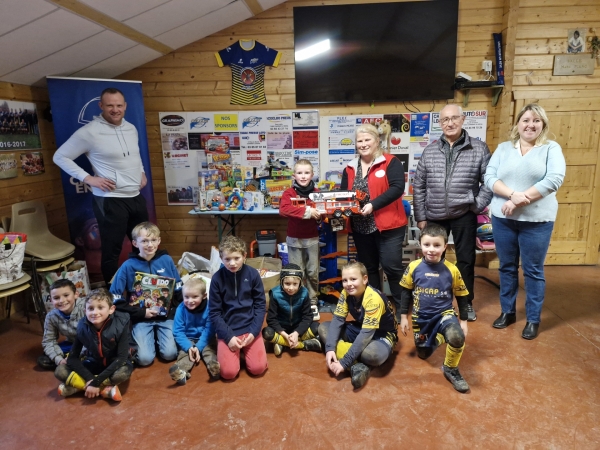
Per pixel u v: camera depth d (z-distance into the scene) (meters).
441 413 1.87
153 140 3.97
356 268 2.13
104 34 2.97
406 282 2.26
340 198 2.60
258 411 1.92
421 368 2.25
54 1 2.33
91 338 2.08
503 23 3.58
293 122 3.85
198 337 2.44
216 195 3.60
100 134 3.04
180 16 3.16
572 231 3.94
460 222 2.68
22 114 3.22
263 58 3.76
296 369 2.29
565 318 2.83
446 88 3.69
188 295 2.33
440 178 2.65
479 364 2.27
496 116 3.75
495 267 3.92
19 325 2.94
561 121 3.73
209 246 4.16
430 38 3.60
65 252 3.05
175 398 2.04
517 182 2.40
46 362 2.34
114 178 3.11
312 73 3.73
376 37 3.63
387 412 1.89
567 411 1.87
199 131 3.92
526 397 1.97
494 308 3.03
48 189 3.54
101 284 3.47
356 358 2.16
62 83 3.26
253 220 4.07
